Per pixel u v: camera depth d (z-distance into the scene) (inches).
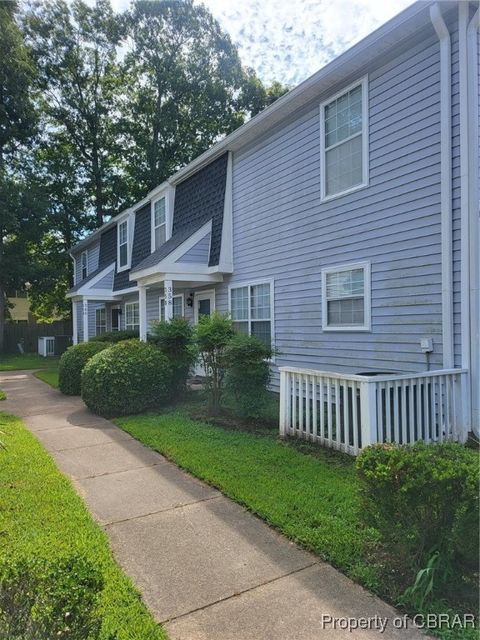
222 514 136.7
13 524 127.7
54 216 890.1
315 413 205.5
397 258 233.3
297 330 310.8
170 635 83.9
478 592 93.2
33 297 1059.3
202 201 422.0
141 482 165.3
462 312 200.5
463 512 89.8
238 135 349.7
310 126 294.8
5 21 713.0
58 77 908.6
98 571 81.4
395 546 100.2
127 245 595.8
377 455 103.5
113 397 281.3
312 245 295.1
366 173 250.7
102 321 792.3
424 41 217.2
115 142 988.6
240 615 89.6
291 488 151.3
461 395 198.4
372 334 249.4
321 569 105.7
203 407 297.3
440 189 209.5
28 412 303.3
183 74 952.3
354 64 248.5
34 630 63.7
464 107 198.4
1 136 758.5
